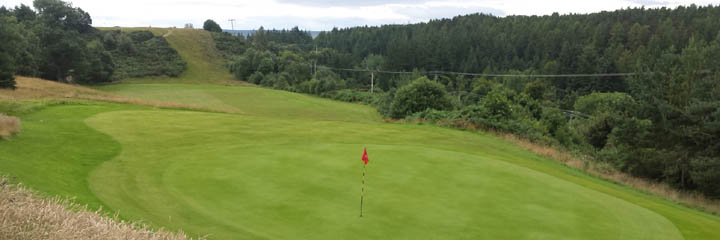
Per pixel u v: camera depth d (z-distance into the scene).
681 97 26.67
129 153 17.88
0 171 11.39
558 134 37.94
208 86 85.44
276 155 17.55
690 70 26.69
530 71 97.69
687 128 24.86
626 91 84.75
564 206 12.53
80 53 78.25
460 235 10.02
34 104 28.41
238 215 10.72
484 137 30.30
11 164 12.55
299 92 90.88
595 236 10.46
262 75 99.62
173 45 112.31
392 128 30.78
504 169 16.34
